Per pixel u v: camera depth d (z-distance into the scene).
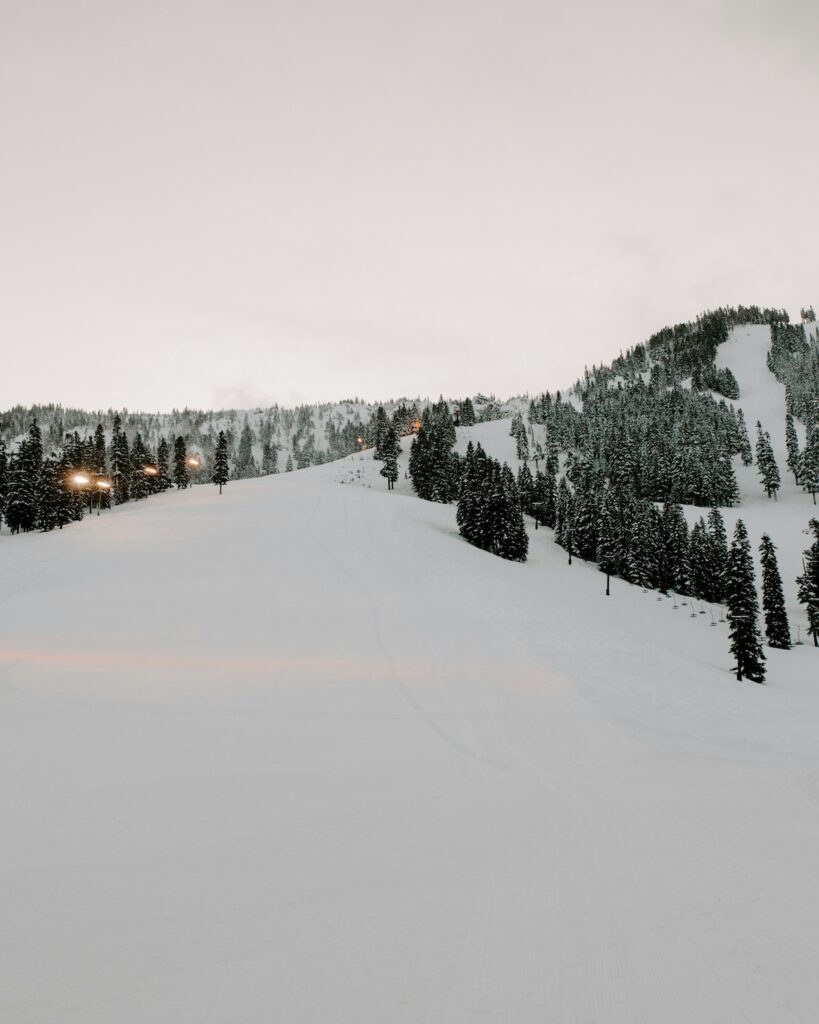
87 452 85.94
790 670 37.47
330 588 31.14
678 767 12.62
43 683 15.07
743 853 7.42
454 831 8.07
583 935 5.37
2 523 69.25
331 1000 4.49
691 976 4.73
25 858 6.98
